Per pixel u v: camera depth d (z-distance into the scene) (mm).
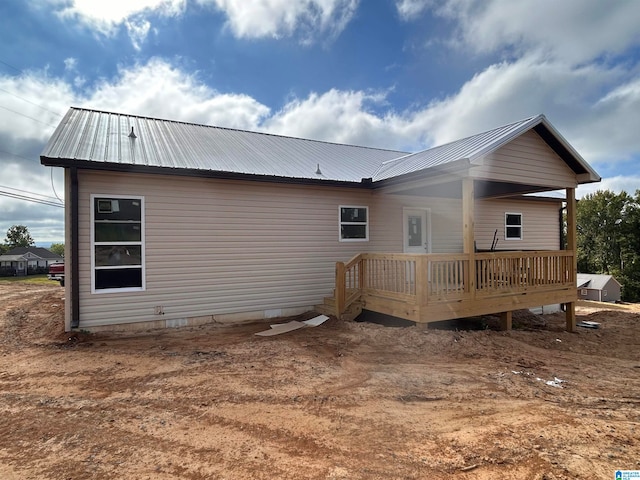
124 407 3451
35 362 4840
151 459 2557
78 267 6223
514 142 7273
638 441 2854
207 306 7363
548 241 13727
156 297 6883
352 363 4883
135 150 7242
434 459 2539
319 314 8102
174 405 3494
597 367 5184
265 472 2385
